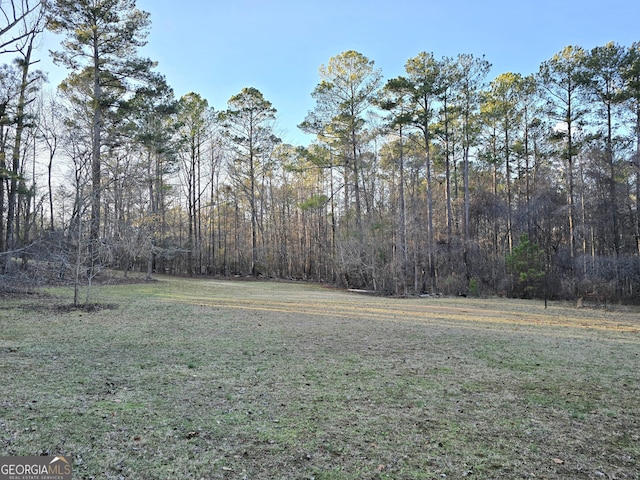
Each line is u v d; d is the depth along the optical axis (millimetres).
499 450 3514
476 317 12977
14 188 18672
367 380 5523
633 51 20297
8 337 7488
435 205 32094
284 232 37719
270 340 8180
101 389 4781
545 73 22375
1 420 3746
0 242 18688
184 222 38875
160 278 26031
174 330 8977
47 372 5375
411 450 3463
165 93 21031
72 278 15594
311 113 26703
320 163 28766
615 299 18766
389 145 27281
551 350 7840
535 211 25875
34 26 12898
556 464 3283
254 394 4801
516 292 21672
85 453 3205
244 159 33469
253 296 18516
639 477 3104
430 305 16750
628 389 5371
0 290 13805
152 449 3322
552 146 26062
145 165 21688
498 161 27859
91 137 15898
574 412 4480
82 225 12484
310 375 5691
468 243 24609
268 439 3588
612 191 21781
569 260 22438
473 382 5559
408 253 24344
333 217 32719
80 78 18375
